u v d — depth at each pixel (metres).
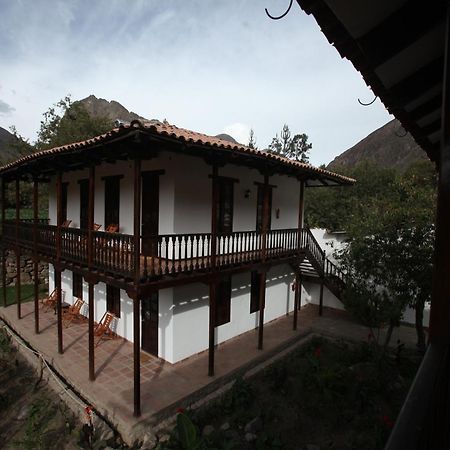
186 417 5.29
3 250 13.41
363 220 10.10
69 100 28.61
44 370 8.66
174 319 8.74
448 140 1.56
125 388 7.49
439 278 1.57
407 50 2.37
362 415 6.78
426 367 1.45
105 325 10.03
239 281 10.98
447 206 1.55
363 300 9.45
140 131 5.37
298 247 11.63
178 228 8.70
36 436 6.36
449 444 1.66
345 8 2.10
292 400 7.44
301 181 11.81
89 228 7.77
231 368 8.62
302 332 11.62
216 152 7.16
